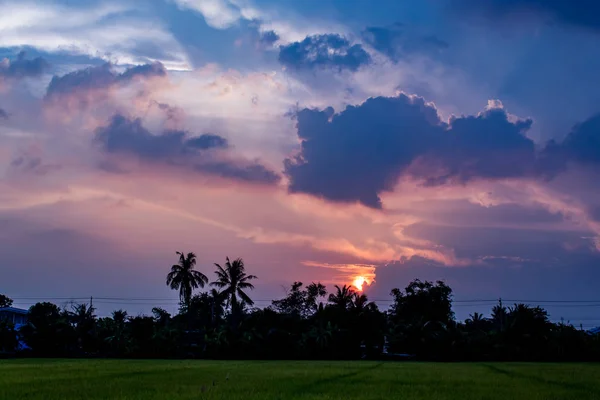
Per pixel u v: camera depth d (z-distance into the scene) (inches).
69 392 992.9
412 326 3841.0
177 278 4035.4
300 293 5354.3
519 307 3833.7
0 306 4968.0
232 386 1135.6
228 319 4234.7
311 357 3757.4
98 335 3791.8
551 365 2682.1
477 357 3737.7
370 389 1114.1
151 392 994.7
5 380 1268.5
